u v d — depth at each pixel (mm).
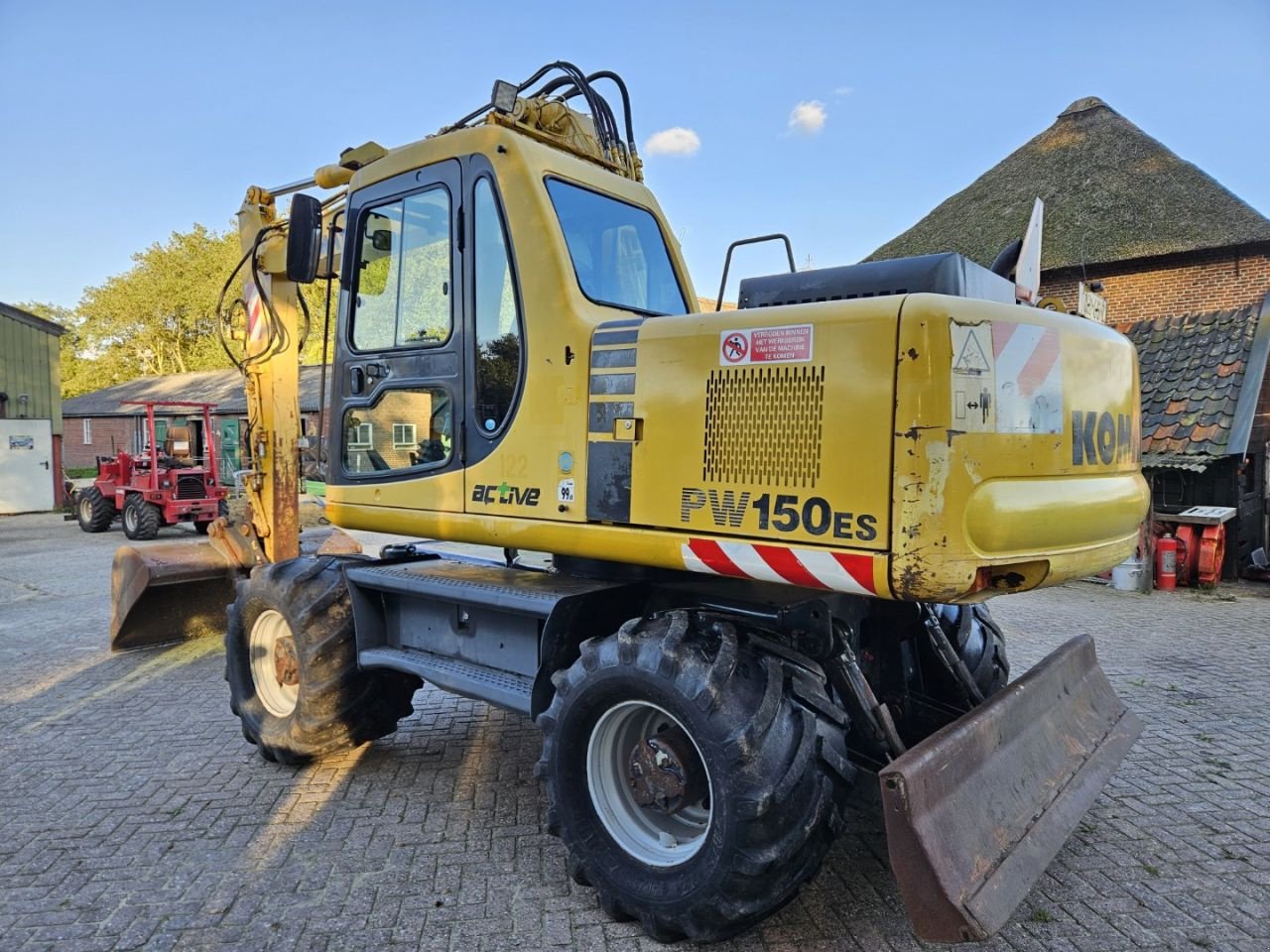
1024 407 2533
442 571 3873
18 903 3021
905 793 2232
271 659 4445
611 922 2895
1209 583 8992
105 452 35531
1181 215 16938
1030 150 20594
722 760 2479
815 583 2482
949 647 3420
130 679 5848
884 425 2350
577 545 3045
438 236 3590
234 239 48281
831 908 2957
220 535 6480
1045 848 2561
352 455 4008
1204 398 9867
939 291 3010
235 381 32719
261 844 3457
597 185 3645
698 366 2744
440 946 2762
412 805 3824
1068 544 2699
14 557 12172
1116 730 3467
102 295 47500
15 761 4383
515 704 3223
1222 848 3395
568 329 3092
